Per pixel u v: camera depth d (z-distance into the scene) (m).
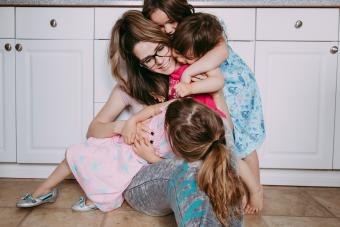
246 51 1.79
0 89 1.85
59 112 1.84
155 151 1.41
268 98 1.82
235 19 1.77
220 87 1.42
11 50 1.82
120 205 1.49
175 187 1.17
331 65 1.81
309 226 1.36
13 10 1.80
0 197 1.61
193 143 1.16
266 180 1.89
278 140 1.84
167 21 1.49
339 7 1.77
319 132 1.84
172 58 1.48
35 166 1.90
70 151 1.47
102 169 1.44
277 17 1.78
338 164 1.85
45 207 1.50
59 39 1.80
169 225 1.34
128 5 1.76
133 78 1.52
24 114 1.85
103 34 1.79
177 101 1.25
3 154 1.87
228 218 1.11
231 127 1.50
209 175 1.11
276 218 1.44
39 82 1.83
